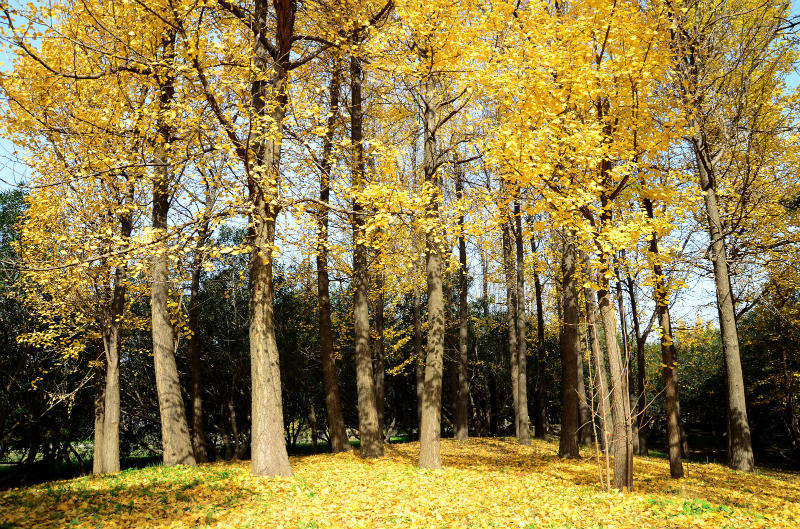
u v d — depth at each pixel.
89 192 10.09
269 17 9.84
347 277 16.30
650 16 7.57
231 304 19.02
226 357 19.42
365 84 12.94
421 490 7.46
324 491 7.04
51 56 8.89
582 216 7.37
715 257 11.41
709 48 8.91
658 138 7.27
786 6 6.73
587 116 7.68
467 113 8.95
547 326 24.62
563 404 12.58
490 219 8.26
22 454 18.12
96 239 7.26
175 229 6.97
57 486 8.01
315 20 9.55
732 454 11.55
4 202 16.70
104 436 10.66
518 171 6.88
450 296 23.59
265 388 8.46
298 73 10.93
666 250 9.18
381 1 9.90
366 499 6.63
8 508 5.95
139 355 18.67
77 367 15.57
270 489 7.14
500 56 7.54
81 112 8.89
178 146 7.63
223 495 6.66
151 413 19.66
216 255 6.75
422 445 9.83
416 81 9.23
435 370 9.98
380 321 17.83
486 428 29.09
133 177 8.36
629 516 5.90
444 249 9.58
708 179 11.32
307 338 20.28
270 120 7.08
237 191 7.00
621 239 6.56
